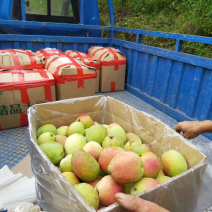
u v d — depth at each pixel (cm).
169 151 107
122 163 84
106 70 329
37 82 221
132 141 127
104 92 344
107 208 66
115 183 89
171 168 102
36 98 225
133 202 66
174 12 432
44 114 140
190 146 102
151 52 293
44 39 325
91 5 362
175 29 388
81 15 346
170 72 273
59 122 150
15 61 255
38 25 313
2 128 220
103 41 376
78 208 70
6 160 173
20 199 122
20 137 209
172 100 274
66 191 74
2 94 208
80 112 155
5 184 133
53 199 88
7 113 216
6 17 305
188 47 338
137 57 328
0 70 233
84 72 252
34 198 124
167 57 270
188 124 130
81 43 364
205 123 127
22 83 213
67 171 107
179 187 80
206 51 313
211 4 348
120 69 338
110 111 159
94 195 83
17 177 140
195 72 240
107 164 100
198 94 241
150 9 472
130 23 455
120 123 152
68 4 341
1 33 315
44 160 84
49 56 285
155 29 410
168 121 264
